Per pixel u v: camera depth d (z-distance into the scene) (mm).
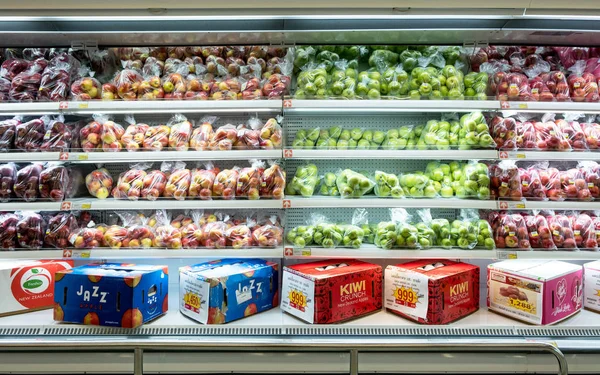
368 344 1743
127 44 2686
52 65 2486
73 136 2455
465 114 2609
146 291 2215
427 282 2178
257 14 2053
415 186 2455
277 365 2189
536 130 2488
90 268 2326
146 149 2408
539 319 2180
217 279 2180
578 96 2502
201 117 2773
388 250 2352
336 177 2570
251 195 2373
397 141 2531
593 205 2383
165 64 2604
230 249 2355
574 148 2465
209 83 2502
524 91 2439
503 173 2416
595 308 2410
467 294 2336
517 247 2391
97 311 2166
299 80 2516
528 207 2357
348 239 2395
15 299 2334
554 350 1710
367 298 2330
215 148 2398
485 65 2625
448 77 2518
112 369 2170
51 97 2381
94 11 2012
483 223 2428
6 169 2387
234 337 2141
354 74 2570
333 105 2355
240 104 2352
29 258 2314
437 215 2875
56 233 2357
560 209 2447
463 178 2457
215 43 2680
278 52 2691
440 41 2689
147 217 2650
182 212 2764
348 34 2521
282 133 2502
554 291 2213
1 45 2676
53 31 2314
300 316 2252
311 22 2248
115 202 2357
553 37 2600
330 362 2182
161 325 2191
